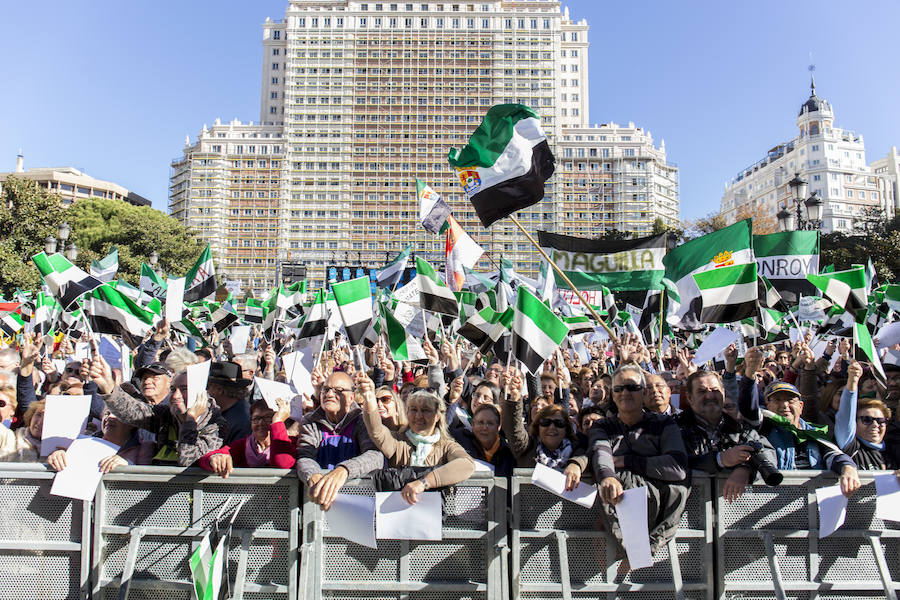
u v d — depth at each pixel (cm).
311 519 423
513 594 427
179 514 429
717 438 462
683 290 903
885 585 424
